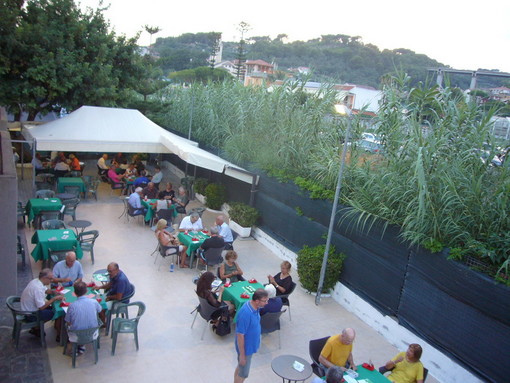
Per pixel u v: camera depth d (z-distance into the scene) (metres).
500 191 6.66
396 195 7.86
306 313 8.61
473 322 6.40
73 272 7.38
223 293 7.58
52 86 16.31
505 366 5.94
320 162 10.21
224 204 14.91
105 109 14.93
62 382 5.78
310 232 10.30
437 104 8.15
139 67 20.33
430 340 7.08
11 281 5.29
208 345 7.08
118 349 6.69
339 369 4.95
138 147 13.88
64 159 15.85
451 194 6.89
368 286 8.49
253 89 14.67
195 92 18.39
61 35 16.89
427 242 7.08
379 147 9.09
